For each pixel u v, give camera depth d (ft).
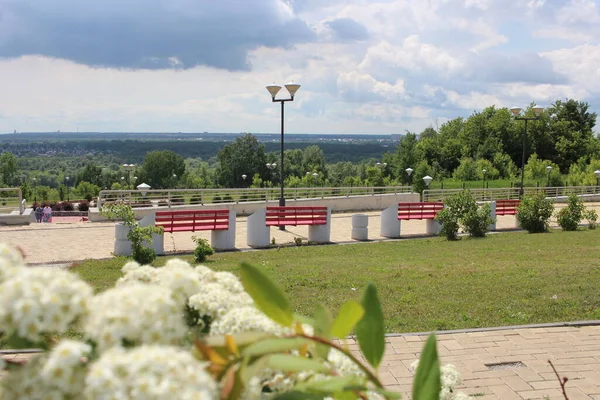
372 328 3.82
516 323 25.35
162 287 3.54
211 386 2.59
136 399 2.39
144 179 266.16
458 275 36.73
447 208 63.57
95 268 39.86
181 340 3.29
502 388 18.10
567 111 225.97
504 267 39.88
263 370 3.47
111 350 2.68
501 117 222.07
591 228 71.46
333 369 3.89
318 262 43.91
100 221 72.69
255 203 82.48
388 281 34.71
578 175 165.78
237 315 3.95
